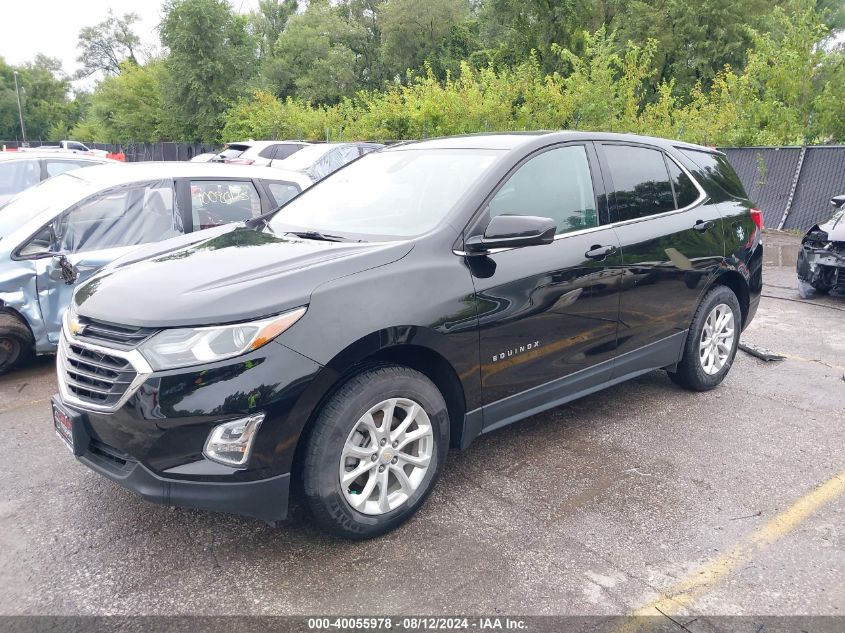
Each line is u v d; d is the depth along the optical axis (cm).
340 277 282
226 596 260
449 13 5016
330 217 370
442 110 1788
